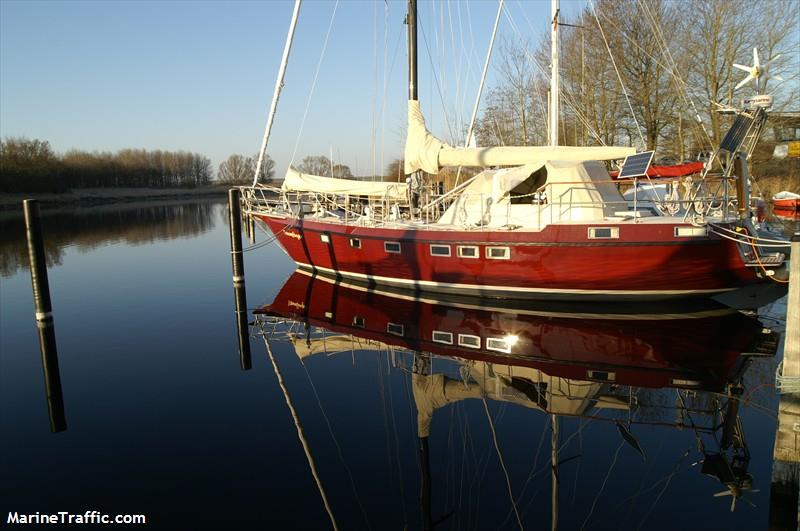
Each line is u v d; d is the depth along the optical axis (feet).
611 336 27.94
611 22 77.10
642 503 14.14
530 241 32.01
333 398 21.53
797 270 14.56
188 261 61.21
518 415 19.49
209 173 356.59
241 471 16.16
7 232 97.81
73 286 46.47
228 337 30.37
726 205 30.48
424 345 27.68
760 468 15.69
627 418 18.98
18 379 24.32
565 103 84.33
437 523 13.39
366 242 38.50
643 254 30.17
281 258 63.57
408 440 17.89
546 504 14.15
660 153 83.82
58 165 219.61
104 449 17.61
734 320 30.40
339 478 15.69
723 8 74.18
